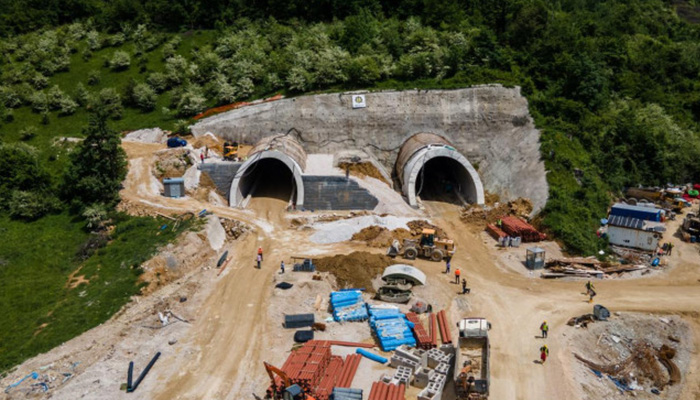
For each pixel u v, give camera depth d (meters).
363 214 56.84
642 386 34.53
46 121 70.75
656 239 51.28
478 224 56.81
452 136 68.06
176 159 61.91
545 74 73.12
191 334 37.03
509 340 36.75
